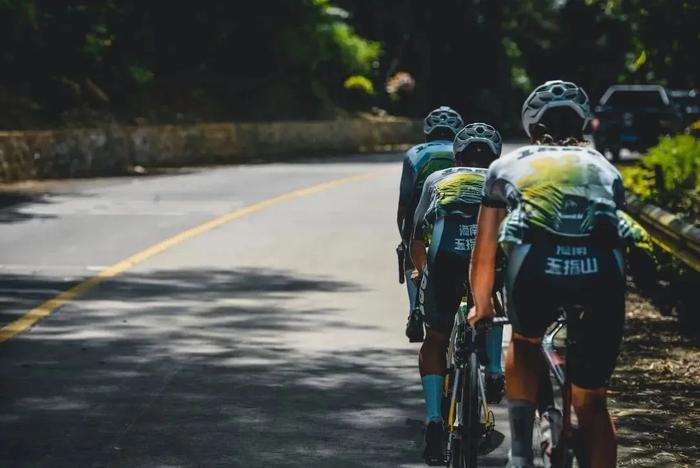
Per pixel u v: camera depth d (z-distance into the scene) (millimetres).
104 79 86625
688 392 19844
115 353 22125
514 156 11383
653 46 35438
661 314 27234
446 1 129625
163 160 79562
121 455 15867
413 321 15016
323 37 106688
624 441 16859
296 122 99062
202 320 25406
